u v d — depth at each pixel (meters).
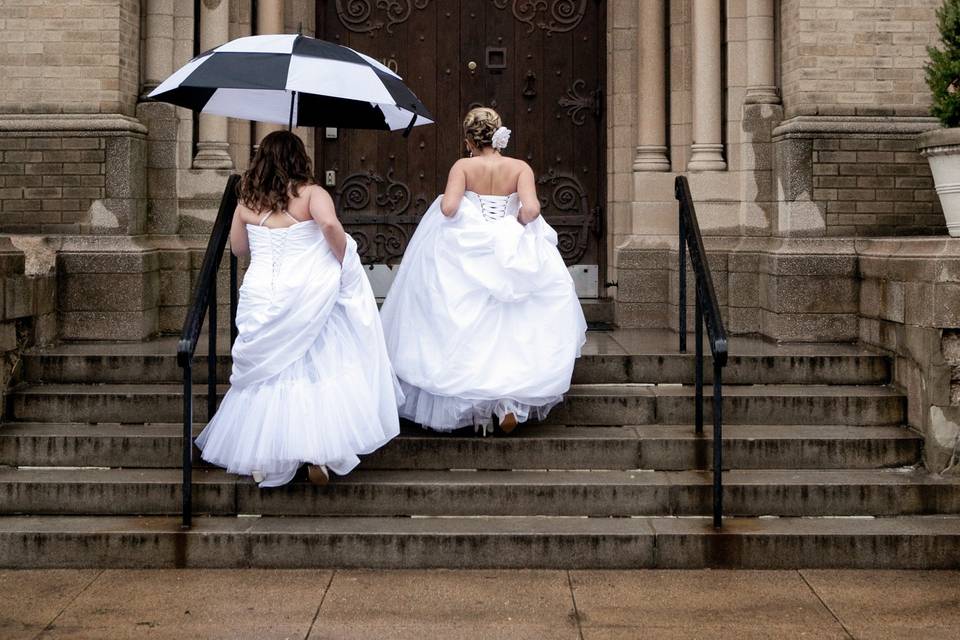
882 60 7.02
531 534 5.02
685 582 4.86
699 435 5.70
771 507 5.32
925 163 7.02
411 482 5.33
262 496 5.30
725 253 7.43
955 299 5.51
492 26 8.37
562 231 8.41
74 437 5.62
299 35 5.26
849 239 6.92
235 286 6.18
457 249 5.55
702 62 7.55
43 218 7.03
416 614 4.48
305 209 5.23
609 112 8.20
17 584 4.82
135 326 6.91
